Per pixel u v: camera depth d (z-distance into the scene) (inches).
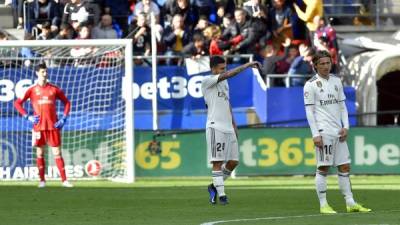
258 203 1998.0
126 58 2792.8
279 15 3336.6
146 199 2138.3
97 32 3221.0
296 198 2132.1
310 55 3181.6
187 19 3267.7
